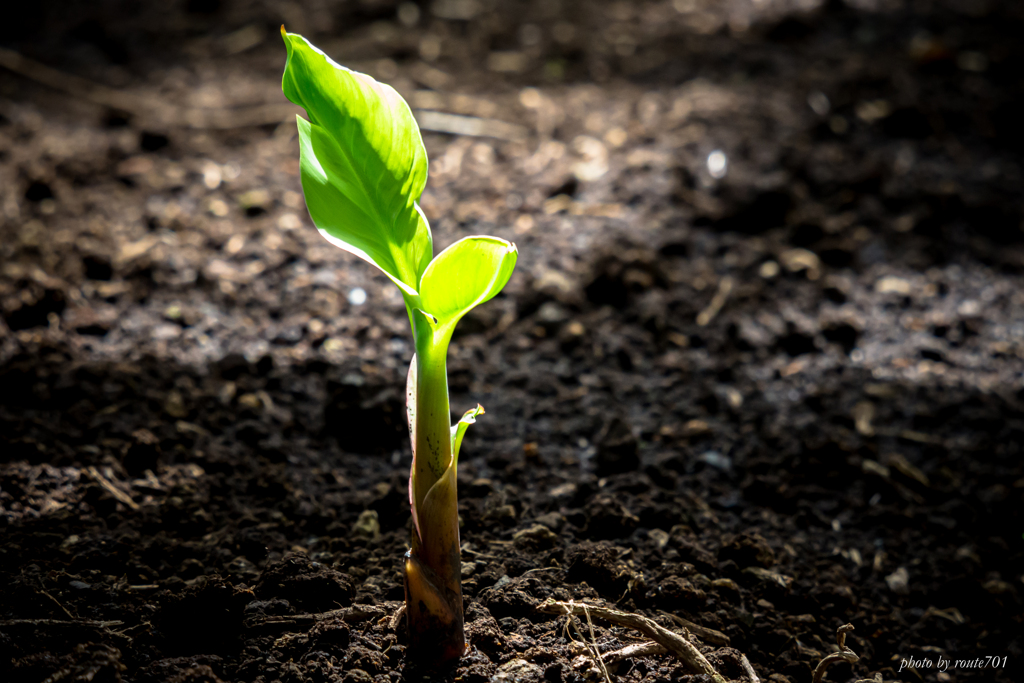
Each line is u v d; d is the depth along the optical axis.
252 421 0.68
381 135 0.49
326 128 0.49
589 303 0.82
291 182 1.00
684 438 0.69
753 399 0.73
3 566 0.57
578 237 0.90
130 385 0.69
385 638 0.54
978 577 0.62
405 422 0.68
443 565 0.52
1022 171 1.03
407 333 0.78
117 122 1.09
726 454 0.68
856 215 0.95
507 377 0.73
